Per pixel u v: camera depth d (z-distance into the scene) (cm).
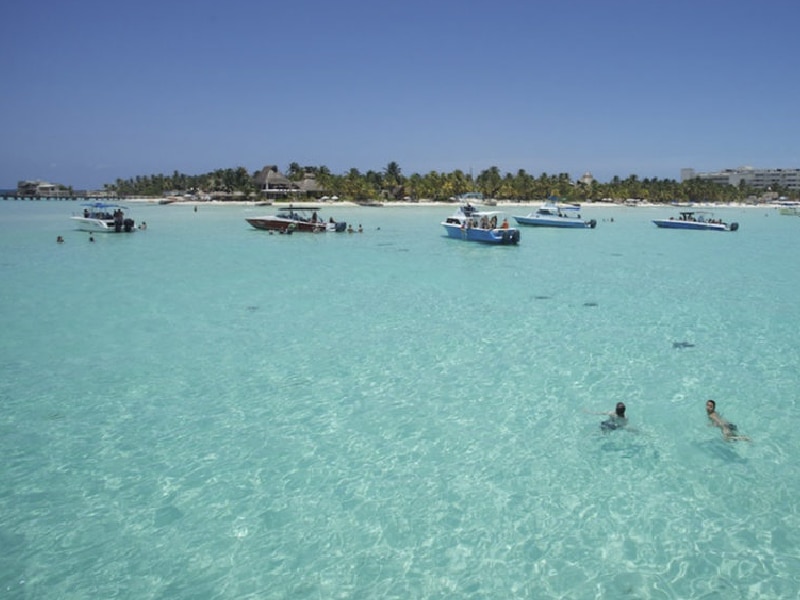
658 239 4456
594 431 992
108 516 756
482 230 3803
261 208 9725
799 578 634
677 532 718
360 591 625
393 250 3538
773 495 791
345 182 11412
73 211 8269
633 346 1472
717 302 2006
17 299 2011
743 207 13762
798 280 2475
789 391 1160
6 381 1220
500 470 870
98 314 1805
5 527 732
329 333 1599
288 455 917
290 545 700
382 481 842
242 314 1816
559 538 711
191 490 817
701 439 959
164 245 3734
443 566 664
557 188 13688
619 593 618
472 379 1241
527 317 1786
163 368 1310
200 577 646
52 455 912
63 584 634
